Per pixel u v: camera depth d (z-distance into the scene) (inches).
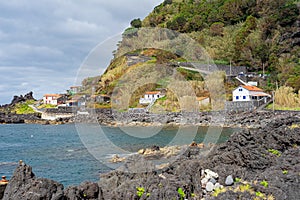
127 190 330.6
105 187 372.5
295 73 2251.5
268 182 332.8
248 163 391.5
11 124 2411.4
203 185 362.6
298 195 308.8
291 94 1743.4
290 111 1551.4
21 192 311.3
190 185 351.3
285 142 416.5
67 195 313.3
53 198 299.9
